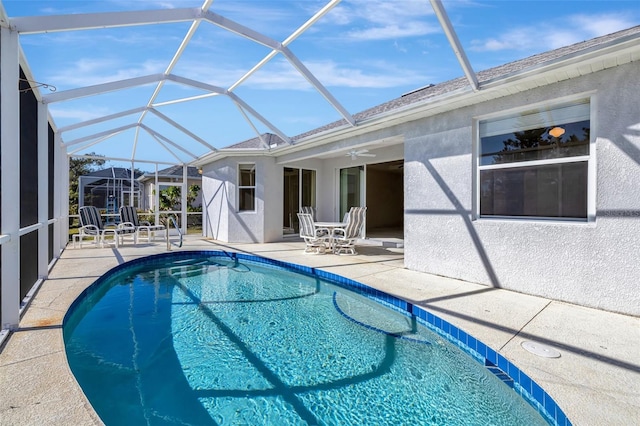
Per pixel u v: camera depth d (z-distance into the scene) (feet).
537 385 8.59
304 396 10.00
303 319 16.31
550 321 13.02
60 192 29.27
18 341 10.80
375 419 8.91
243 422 8.86
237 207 40.11
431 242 21.59
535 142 17.03
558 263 15.70
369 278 20.61
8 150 12.06
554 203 16.26
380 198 62.59
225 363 12.05
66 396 7.74
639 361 9.76
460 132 19.79
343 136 28.27
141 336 14.39
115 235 34.94
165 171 70.85
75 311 15.85
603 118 14.32
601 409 7.55
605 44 12.63
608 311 14.14
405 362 12.00
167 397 9.95
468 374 11.21
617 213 13.93
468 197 19.40
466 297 16.37
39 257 19.22
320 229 32.96
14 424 6.74
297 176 44.16
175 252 31.42
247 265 29.76
